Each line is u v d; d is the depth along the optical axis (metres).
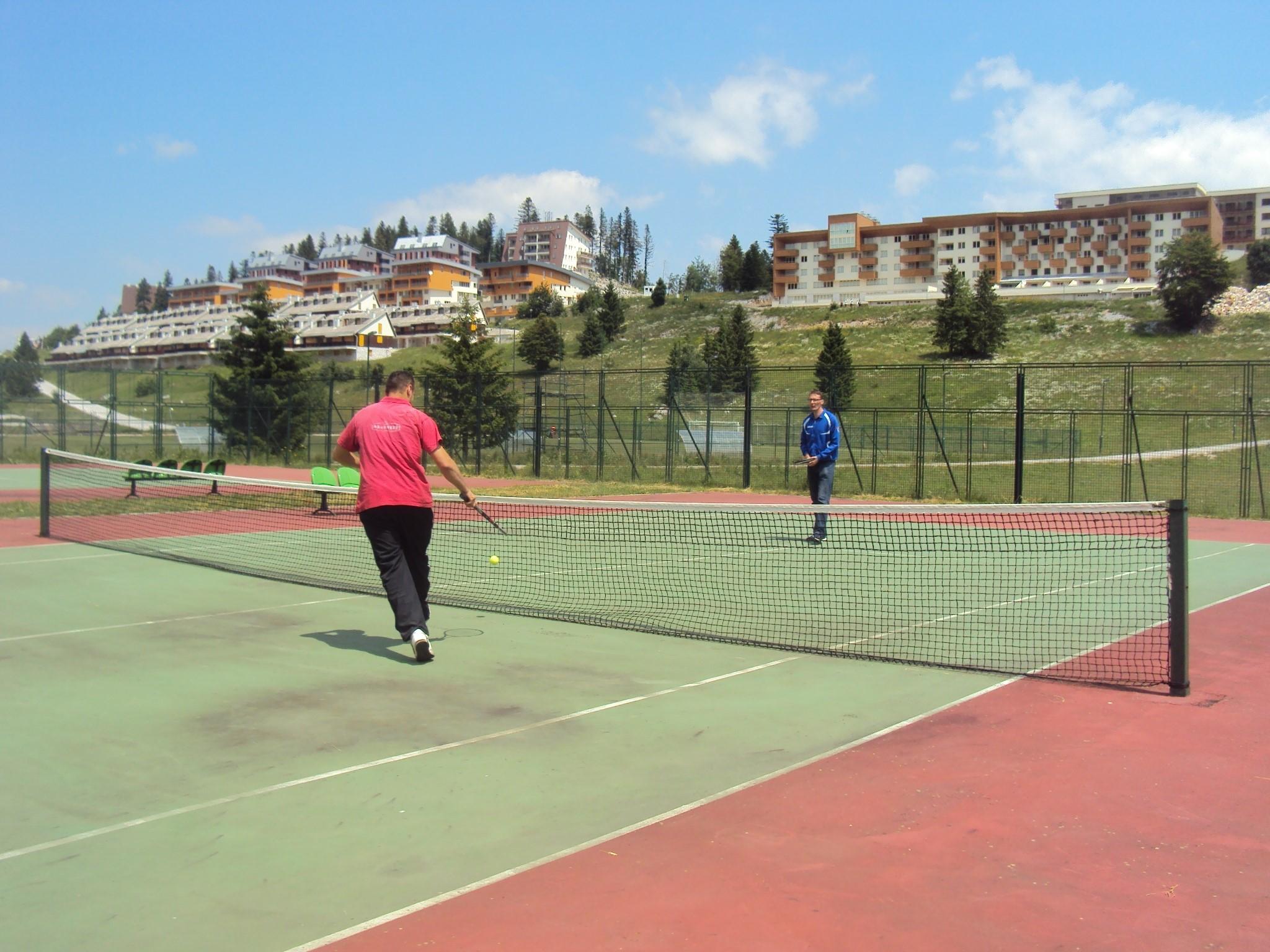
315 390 33.97
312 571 10.16
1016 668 5.92
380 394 33.16
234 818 3.68
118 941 2.79
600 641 6.79
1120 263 94.00
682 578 9.50
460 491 6.68
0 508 16.75
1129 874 3.17
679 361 55.72
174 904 3.01
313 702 5.26
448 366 36.25
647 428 33.75
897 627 7.17
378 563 6.36
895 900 3.00
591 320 75.19
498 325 90.75
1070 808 3.71
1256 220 120.69
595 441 33.72
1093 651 6.36
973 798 3.81
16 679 5.77
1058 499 21.03
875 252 100.44
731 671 5.92
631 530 13.63
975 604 8.09
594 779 4.05
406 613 6.18
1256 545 12.77
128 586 9.18
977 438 40.88
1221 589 8.91
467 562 10.65
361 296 101.12
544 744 4.52
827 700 5.24
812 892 3.05
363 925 2.87
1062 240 95.31
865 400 48.44
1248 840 3.43
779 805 3.75
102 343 120.62
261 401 33.84
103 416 37.81
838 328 50.78
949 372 50.56
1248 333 55.44
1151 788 3.92
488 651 6.46
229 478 10.88
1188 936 2.79
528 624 7.41
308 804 3.81
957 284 61.19
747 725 4.79
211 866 3.28
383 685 5.60
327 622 7.46
